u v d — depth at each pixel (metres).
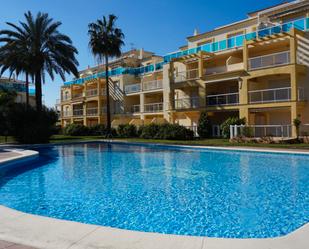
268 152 17.72
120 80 45.31
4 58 30.27
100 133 41.19
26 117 28.69
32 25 29.98
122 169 14.41
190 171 13.42
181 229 6.32
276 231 6.08
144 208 7.87
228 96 29.33
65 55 30.61
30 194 9.74
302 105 23.86
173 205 8.09
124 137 35.53
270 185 10.22
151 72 43.59
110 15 37.62
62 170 14.48
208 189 9.86
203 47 32.78
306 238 4.66
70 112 55.38
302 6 25.20
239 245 4.44
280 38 24.94
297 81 24.12
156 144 25.31
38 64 29.58
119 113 45.25
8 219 5.91
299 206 7.74
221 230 6.20
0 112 28.50
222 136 27.75
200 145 22.73
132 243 4.63
